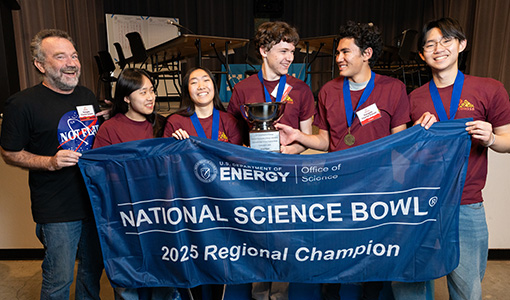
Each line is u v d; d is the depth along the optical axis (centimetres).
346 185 139
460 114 152
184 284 149
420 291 165
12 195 283
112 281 150
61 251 170
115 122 177
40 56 159
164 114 446
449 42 149
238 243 145
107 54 561
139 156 146
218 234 145
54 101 165
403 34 485
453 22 149
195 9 842
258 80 181
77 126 169
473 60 660
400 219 140
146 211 148
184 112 180
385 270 143
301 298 200
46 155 163
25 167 157
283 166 138
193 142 144
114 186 148
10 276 266
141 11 810
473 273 152
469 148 139
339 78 182
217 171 143
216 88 186
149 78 180
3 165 278
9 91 407
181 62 715
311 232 141
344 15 880
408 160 138
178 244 147
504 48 596
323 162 138
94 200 150
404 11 870
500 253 284
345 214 140
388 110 168
